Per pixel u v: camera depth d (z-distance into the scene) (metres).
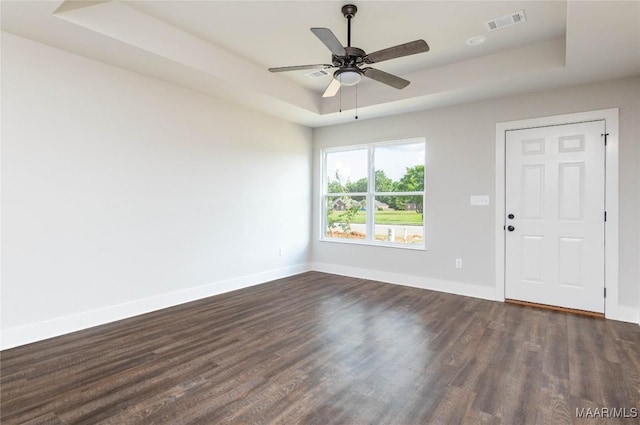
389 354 2.61
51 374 2.28
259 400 2.00
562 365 2.42
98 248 3.20
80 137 3.05
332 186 5.69
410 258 4.74
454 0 2.57
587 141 3.54
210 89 3.89
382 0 2.58
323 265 5.68
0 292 2.64
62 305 2.97
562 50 3.15
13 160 2.69
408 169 4.85
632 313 3.32
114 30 2.69
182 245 3.91
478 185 4.19
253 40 3.30
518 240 3.94
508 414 1.87
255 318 3.41
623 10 2.19
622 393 2.07
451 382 2.20
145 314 3.52
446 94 3.92
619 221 3.38
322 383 2.19
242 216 4.61
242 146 4.57
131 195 3.44
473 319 3.39
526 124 3.86
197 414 1.86
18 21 2.46
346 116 4.96
